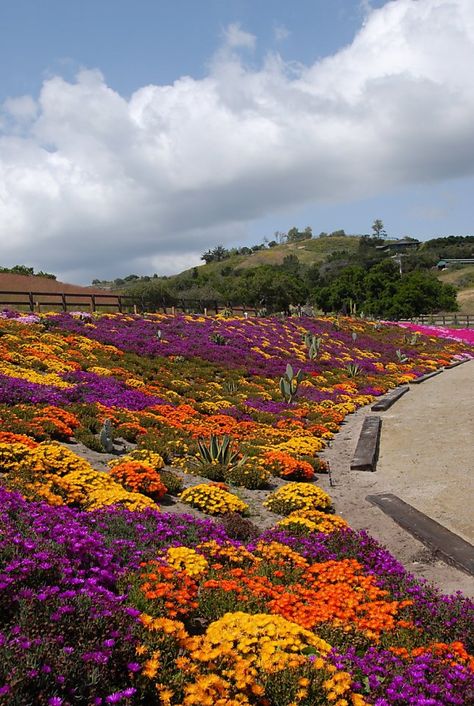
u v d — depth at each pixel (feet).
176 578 18.97
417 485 42.37
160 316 134.31
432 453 51.96
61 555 17.66
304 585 22.25
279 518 33.94
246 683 13.60
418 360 145.07
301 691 13.61
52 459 31.99
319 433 62.23
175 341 107.96
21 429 39.52
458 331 215.10
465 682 15.08
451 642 18.29
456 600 21.54
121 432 48.32
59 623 13.85
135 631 14.78
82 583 16.46
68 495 28.12
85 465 33.22
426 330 211.41
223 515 32.65
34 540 18.13
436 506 37.11
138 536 23.57
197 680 13.51
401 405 83.61
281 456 45.68
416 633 18.70
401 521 33.42
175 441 47.37
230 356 105.70
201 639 15.40
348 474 46.96
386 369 125.80
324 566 23.58
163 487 34.19
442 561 28.32
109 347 88.79
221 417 62.08
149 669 13.50
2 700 10.91
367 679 15.34
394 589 22.61
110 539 22.21
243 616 16.39
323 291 318.04
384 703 13.92
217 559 23.12
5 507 20.68
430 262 546.26
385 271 330.13
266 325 154.40
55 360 70.33
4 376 54.75
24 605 14.32
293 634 15.76
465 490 39.70
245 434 57.00
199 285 296.10
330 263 512.63
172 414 59.16
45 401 51.08
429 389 99.91
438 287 323.57
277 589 20.58
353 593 21.13
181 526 25.52
